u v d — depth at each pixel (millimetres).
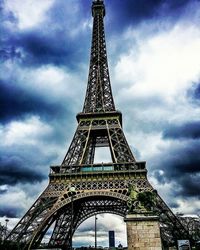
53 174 104625
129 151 112875
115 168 106562
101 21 172625
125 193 96438
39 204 96438
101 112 128375
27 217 93188
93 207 125188
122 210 122875
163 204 92188
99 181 101250
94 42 162875
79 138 122188
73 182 102312
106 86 144875
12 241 86688
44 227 93500
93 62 154500
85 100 138875
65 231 117500
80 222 123312
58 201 95250
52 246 107750
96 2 181375
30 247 84312
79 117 130000
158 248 47719
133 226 49688
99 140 142500
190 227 121250
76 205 114250
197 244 88562
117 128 122312
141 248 47875
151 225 49625
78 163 114250
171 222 89625
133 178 100312
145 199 53562
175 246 86625
